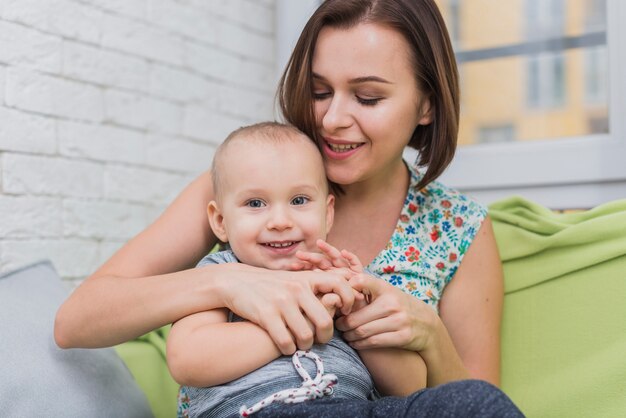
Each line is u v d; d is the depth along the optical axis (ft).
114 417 3.69
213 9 6.45
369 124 3.55
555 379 4.00
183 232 3.81
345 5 3.57
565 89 6.01
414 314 3.31
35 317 3.83
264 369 3.01
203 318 3.11
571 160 5.90
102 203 5.38
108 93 5.45
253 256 3.37
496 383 3.98
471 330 4.06
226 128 6.57
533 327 4.20
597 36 5.85
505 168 6.18
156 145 5.84
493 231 4.36
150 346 4.75
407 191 4.16
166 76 5.95
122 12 5.58
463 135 6.44
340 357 3.20
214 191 3.59
